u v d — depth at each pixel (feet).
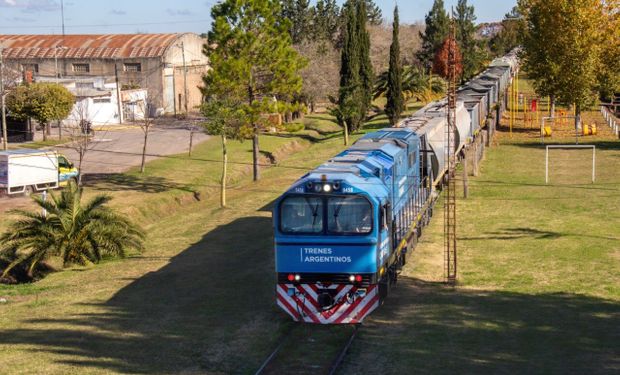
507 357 54.49
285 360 55.26
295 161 181.27
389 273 70.13
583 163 152.46
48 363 55.67
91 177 152.05
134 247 97.60
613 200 116.78
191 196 141.59
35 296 78.59
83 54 282.77
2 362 56.13
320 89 252.21
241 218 117.50
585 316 63.98
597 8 186.19
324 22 340.80
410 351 56.24
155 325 64.90
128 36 296.30
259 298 71.77
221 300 71.92
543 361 53.52
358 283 60.70
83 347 59.47
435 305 68.08
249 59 139.13
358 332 60.95
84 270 91.50
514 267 81.92
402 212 78.28
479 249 90.43
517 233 98.07
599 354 54.54
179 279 81.76
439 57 285.23
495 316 64.49
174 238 107.14
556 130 206.49
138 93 263.49
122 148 191.93
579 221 103.81
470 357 54.70
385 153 75.61
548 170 146.20
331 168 65.46
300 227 61.11
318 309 61.93
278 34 143.02
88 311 70.38
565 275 78.07
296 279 61.67
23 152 135.95
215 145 197.16
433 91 274.77
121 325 65.31
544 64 192.34
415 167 90.38
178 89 286.46
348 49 201.05
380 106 313.12
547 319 63.36
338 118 202.08
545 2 188.65
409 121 113.29
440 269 81.46
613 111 242.78
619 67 198.08
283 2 322.14
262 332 61.77
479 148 150.92
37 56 284.41
